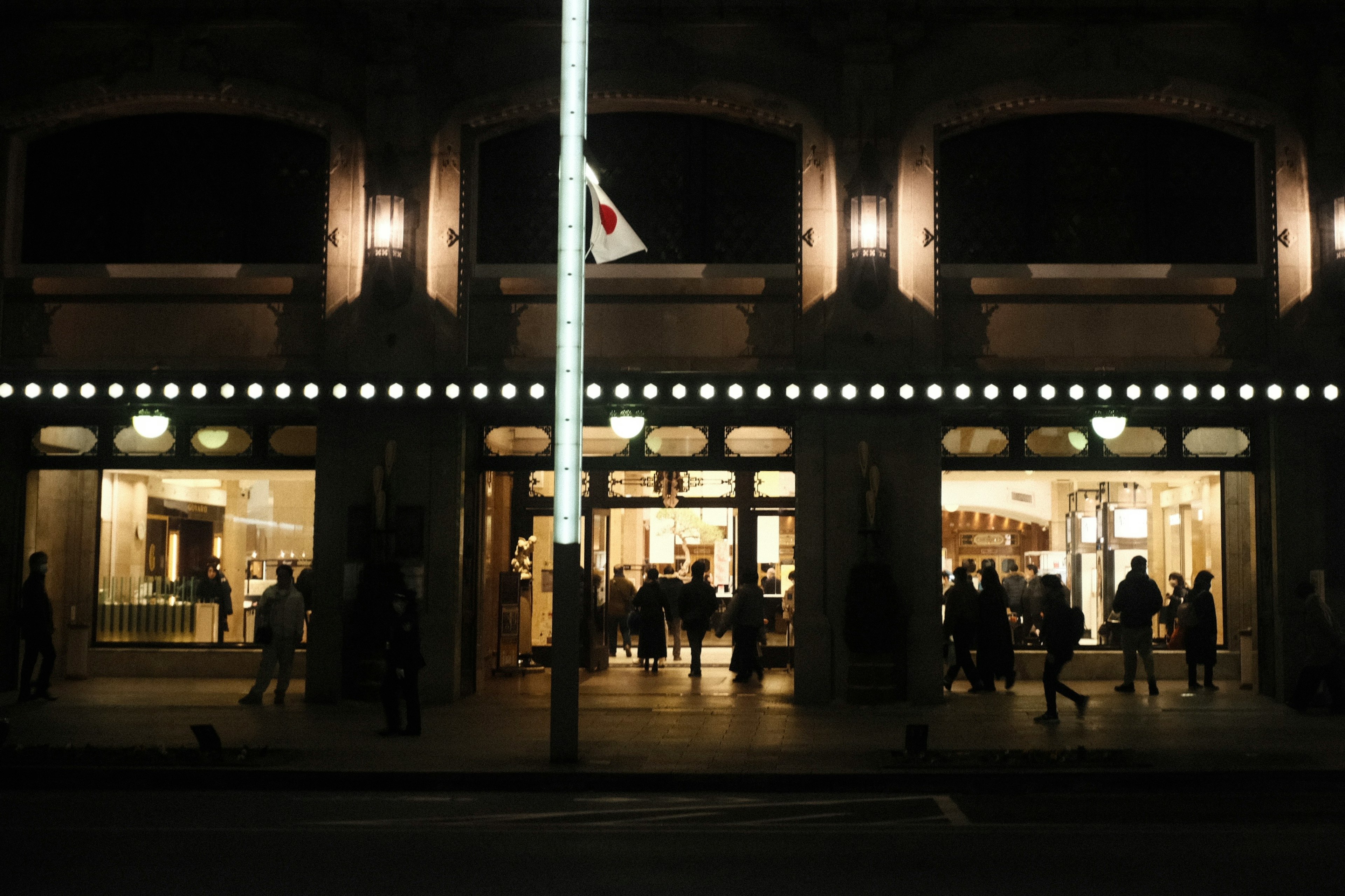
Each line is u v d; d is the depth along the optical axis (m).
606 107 19.14
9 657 19.25
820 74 18.78
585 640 22.33
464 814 10.43
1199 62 18.59
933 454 18.34
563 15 15.18
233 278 18.88
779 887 7.59
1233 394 18.11
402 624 14.90
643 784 11.96
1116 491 21.25
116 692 19.22
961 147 19.19
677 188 19.23
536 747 13.90
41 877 7.87
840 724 15.88
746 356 18.67
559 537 12.84
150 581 20.97
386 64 18.75
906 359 18.34
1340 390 18.02
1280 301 18.38
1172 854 8.62
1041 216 19.03
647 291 18.78
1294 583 18.11
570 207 12.83
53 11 18.95
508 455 19.33
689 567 23.41
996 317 18.70
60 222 19.48
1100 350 18.61
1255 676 19.39
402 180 18.42
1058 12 18.59
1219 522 21.03
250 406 18.59
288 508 20.77
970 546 21.33
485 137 19.16
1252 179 19.03
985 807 10.77
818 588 18.23
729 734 14.98
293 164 19.44
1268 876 7.90
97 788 11.91
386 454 18.31
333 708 17.64
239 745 13.95
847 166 18.58
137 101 19.14
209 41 19.05
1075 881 7.75
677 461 19.28
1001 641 19.44
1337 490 18.11
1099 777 11.94
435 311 18.55
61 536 20.81
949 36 18.77
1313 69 18.58
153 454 19.61
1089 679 20.88
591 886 7.60
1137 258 18.95
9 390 18.47
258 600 20.73
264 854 8.62
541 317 18.81
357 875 7.91
